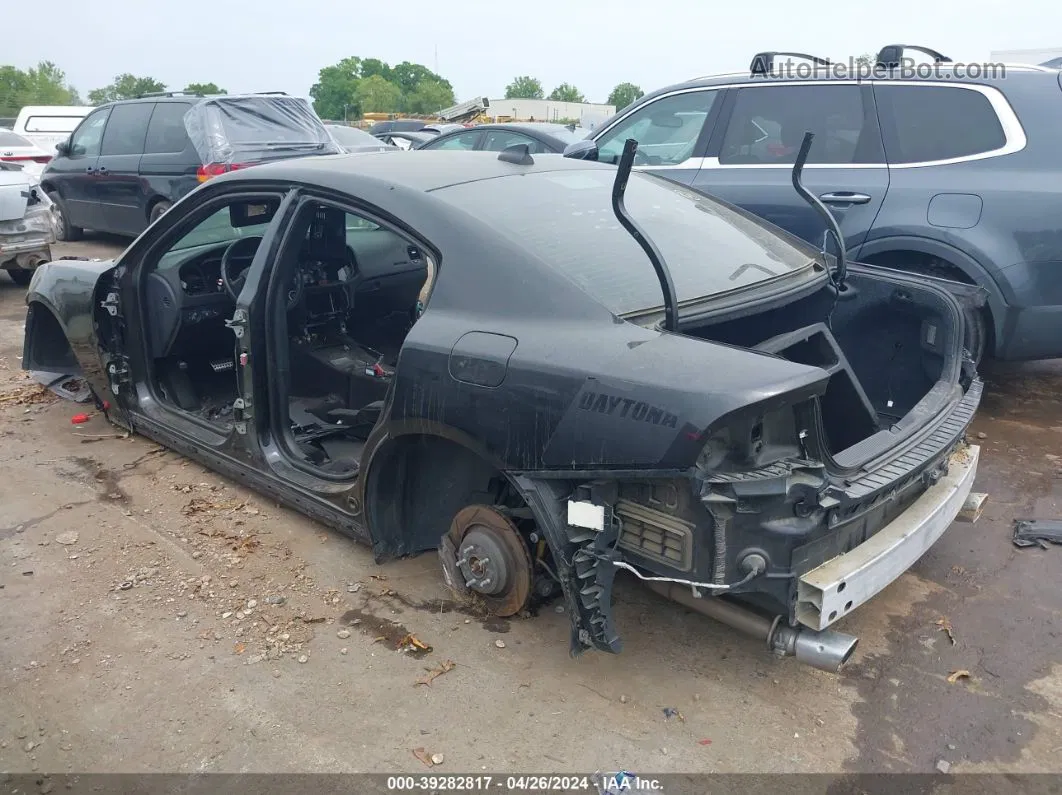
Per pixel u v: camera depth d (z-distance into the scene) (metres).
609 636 2.40
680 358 2.29
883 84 4.80
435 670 2.72
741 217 3.60
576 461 2.34
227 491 3.91
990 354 4.61
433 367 2.66
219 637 2.89
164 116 9.48
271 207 4.04
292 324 4.10
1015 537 3.54
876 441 2.61
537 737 2.45
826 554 2.35
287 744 2.42
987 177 4.43
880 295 3.42
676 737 2.46
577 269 2.68
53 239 8.25
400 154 3.55
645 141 5.83
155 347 4.16
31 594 3.13
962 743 2.44
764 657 2.81
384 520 3.11
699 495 2.17
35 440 4.51
